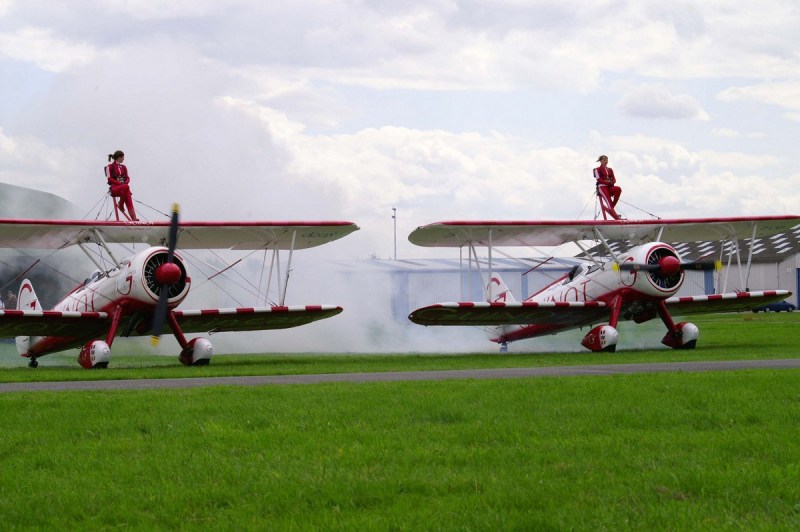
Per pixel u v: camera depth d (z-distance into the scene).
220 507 6.20
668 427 8.79
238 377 16.23
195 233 22.70
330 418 9.46
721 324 44.19
